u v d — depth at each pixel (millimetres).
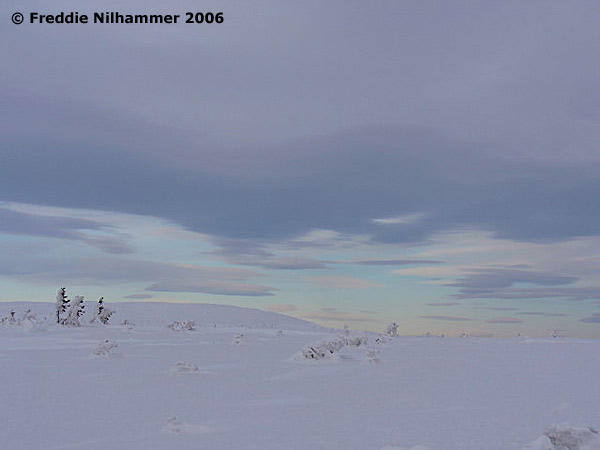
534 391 12633
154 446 7863
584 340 30938
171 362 19203
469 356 21406
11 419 9961
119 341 28375
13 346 25672
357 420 9555
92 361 19438
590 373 15742
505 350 24141
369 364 18594
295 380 15023
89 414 10391
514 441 7668
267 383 14469
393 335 37312
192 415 10250
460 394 12453
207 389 13461
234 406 11219
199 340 29734
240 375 16000
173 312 57219
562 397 11719
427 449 6918
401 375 15938
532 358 20234
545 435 6980
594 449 6699
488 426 8758
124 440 8312
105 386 13906
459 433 8258
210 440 8164
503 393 12453
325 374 16234
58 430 9062
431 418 9609
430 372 16531
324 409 10812
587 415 9625
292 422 9461
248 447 7672
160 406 11227
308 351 19750
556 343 28484
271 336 33250
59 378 15297
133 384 14258
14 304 65125
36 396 12422
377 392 12953
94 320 44625
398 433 8359
